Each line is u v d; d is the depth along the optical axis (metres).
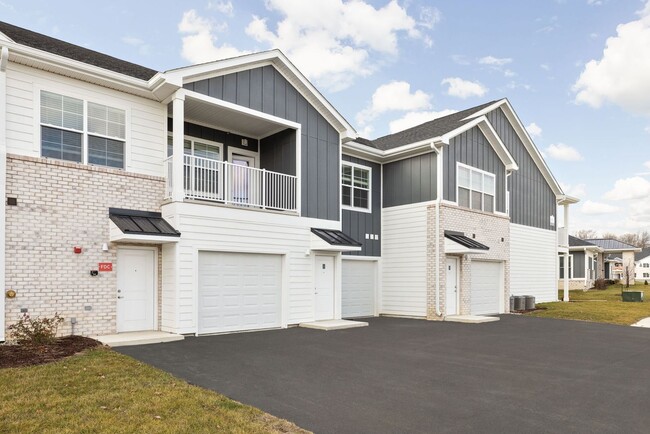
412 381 6.50
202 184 11.41
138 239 9.34
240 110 11.50
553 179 23.25
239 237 11.20
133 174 10.18
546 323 14.17
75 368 6.39
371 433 4.38
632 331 12.38
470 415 5.00
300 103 13.05
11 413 4.52
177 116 10.23
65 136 9.38
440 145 15.33
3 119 8.42
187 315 10.05
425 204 15.57
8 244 8.42
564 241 24.27
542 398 5.73
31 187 8.77
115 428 4.16
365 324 13.04
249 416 4.65
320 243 12.63
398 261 16.27
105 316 9.57
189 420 4.42
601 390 6.15
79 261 9.28
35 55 8.73
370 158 16.59
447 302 15.30
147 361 7.33
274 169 13.44
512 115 21.11
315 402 5.36
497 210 17.91
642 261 86.19
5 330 8.27
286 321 12.12
